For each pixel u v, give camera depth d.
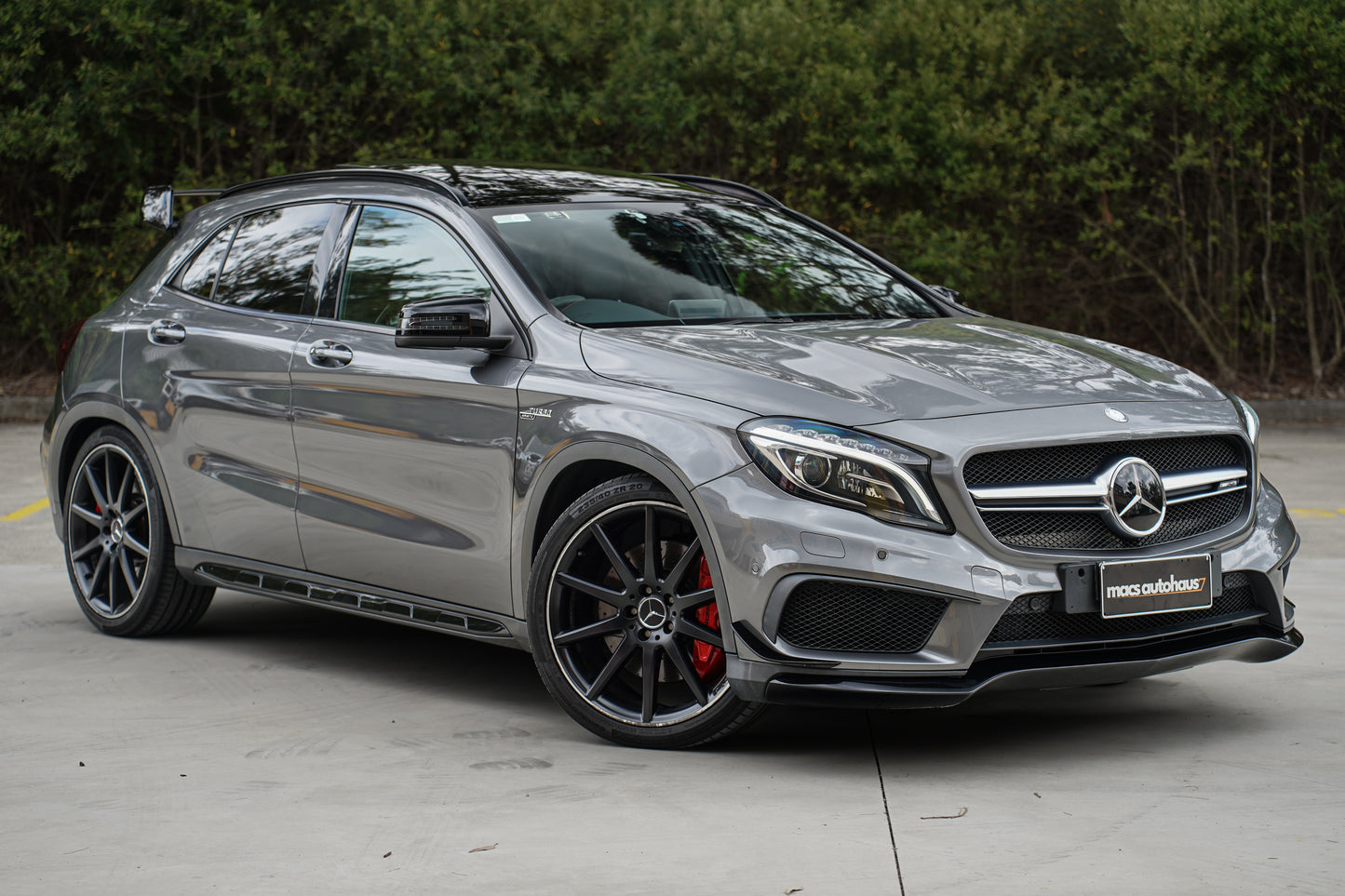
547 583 4.16
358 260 5.01
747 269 4.95
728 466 3.79
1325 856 3.12
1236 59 13.73
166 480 5.45
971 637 3.64
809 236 5.40
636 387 4.05
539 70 14.07
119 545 5.65
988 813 3.45
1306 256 14.29
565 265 4.63
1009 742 4.12
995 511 3.71
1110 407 3.93
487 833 3.32
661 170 14.18
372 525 4.73
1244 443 4.11
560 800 3.57
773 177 14.20
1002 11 14.02
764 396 3.85
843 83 13.76
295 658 5.29
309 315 5.06
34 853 3.20
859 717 4.41
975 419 3.77
